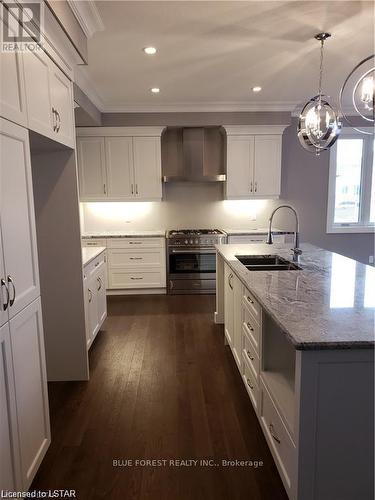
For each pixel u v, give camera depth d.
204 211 5.61
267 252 3.24
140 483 1.76
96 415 2.31
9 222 1.49
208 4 2.30
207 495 1.69
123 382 2.73
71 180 2.53
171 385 2.67
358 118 5.44
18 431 1.56
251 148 5.12
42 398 1.85
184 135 5.19
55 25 1.98
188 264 5.09
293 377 1.86
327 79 3.90
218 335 3.62
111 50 3.01
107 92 4.27
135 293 5.22
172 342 3.46
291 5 2.33
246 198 5.23
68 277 2.65
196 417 2.29
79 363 2.74
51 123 2.01
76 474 1.82
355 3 2.32
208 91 4.34
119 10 2.34
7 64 1.46
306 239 5.70
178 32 2.69
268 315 1.75
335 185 5.62
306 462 1.38
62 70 2.21
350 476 1.41
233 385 2.66
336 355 1.33
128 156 5.05
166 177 5.13
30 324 1.70
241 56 3.20
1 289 1.41
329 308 1.67
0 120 1.40
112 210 5.55
